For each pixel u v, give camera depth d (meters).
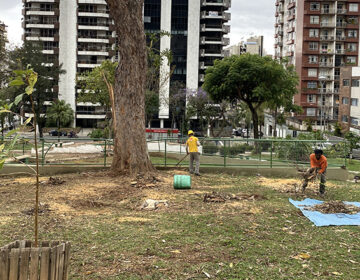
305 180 12.22
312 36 69.00
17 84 4.25
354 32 69.06
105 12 69.81
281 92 40.06
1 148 4.14
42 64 55.88
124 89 14.29
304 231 8.08
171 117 73.12
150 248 6.72
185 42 75.44
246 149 17.08
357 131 52.53
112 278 5.46
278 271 5.81
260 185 13.67
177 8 75.00
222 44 78.94
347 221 8.86
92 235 7.42
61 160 19.00
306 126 65.44
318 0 67.69
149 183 12.92
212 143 18.14
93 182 13.17
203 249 6.72
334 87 69.88
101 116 70.62
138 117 14.38
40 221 8.35
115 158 14.60
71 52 69.81
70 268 5.80
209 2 77.75
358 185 14.57
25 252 3.88
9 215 8.87
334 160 16.84
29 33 69.38
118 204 10.35
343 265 6.14
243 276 5.59
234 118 61.62
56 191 11.74
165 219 8.74
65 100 70.06
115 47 69.31
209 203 10.45
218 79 41.19
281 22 81.50
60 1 68.94
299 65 70.56
